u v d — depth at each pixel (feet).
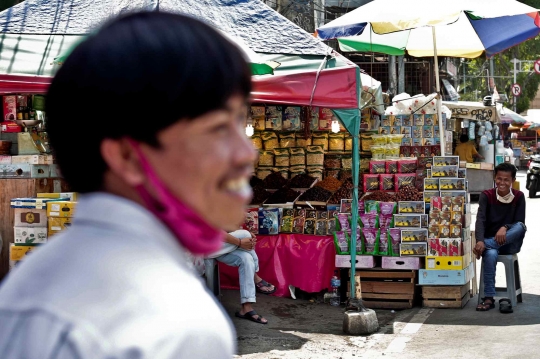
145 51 2.72
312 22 50.55
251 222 25.44
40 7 23.82
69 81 2.77
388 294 24.14
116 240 2.75
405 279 24.17
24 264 2.82
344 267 24.34
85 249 2.72
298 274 24.75
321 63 21.66
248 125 26.94
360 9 26.81
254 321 21.68
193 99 2.72
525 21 30.37
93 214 2.83
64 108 2.80
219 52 2.82
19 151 23.90
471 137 65.05
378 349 19.11
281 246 25.12
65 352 2.46
